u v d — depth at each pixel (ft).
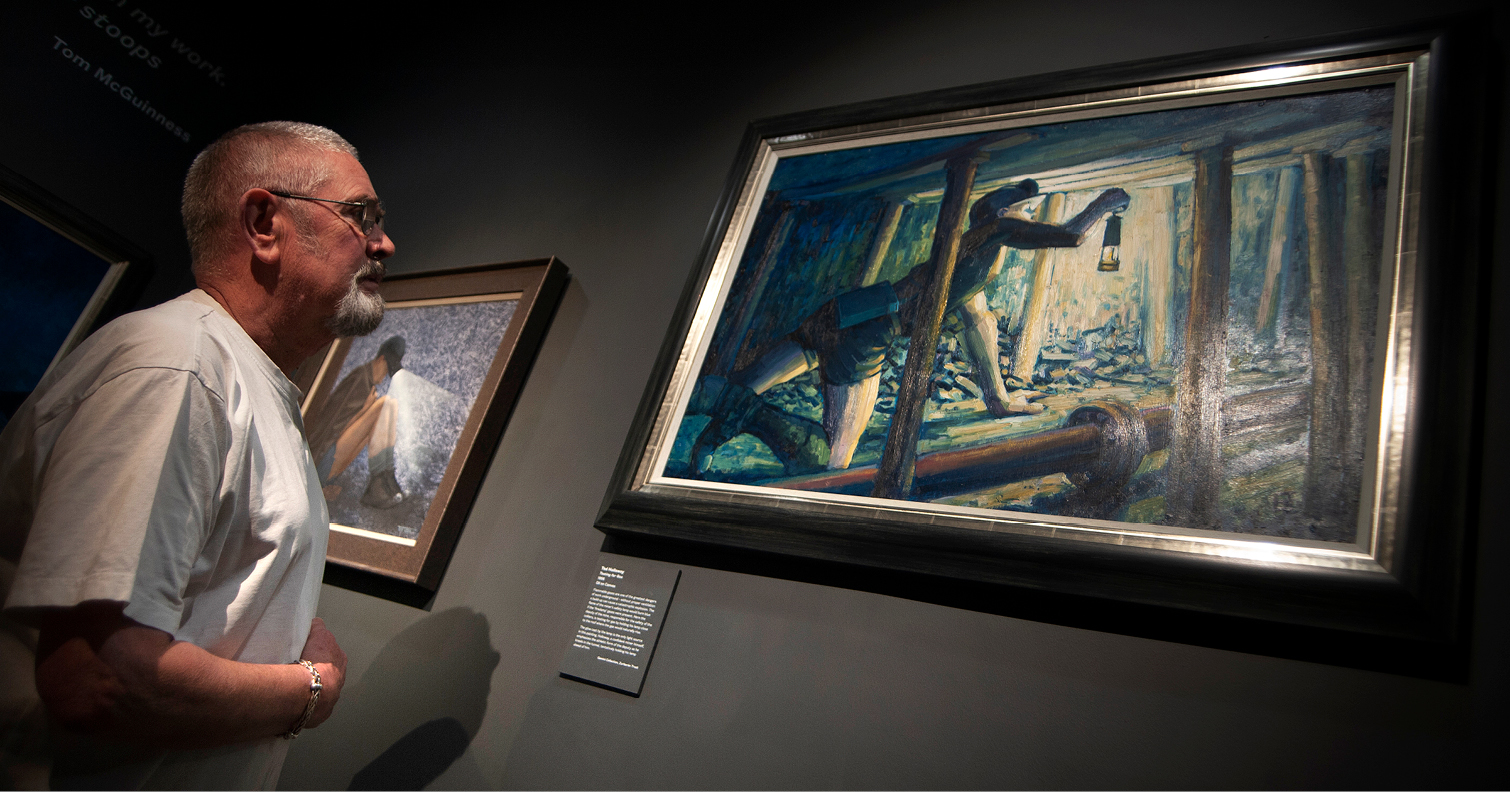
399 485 7.92
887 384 5.75
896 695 4.76
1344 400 4.28
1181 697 4.10
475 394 7.99
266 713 4.07
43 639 3.40
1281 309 4.66
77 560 3.34
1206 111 5.57
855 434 5.68
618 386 7.34
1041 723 4.33
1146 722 4.12
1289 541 4.08
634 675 5.62
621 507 6.22
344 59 14.38
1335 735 3.75
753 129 7.91
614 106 9.82
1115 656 4.34
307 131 5.32
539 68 11.12
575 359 7.85
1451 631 3.59
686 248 7.84
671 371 6.82
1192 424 4.59
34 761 3.56
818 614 5.25
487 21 12.47
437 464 7.78
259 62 13.62
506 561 6.95
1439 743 3.57
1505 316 4.18
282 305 4.99
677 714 5.37
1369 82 5.03
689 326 6.99
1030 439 5.02
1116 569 4.34
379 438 8.44
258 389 4.51
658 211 8.37
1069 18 6.87
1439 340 4.15
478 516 7.44
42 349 10.70
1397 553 3.80
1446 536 3.77
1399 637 3.66
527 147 10.36
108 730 3.41
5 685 3.64
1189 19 6.23
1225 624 4.13
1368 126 4.92
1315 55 5.27
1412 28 5.00
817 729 4.87
